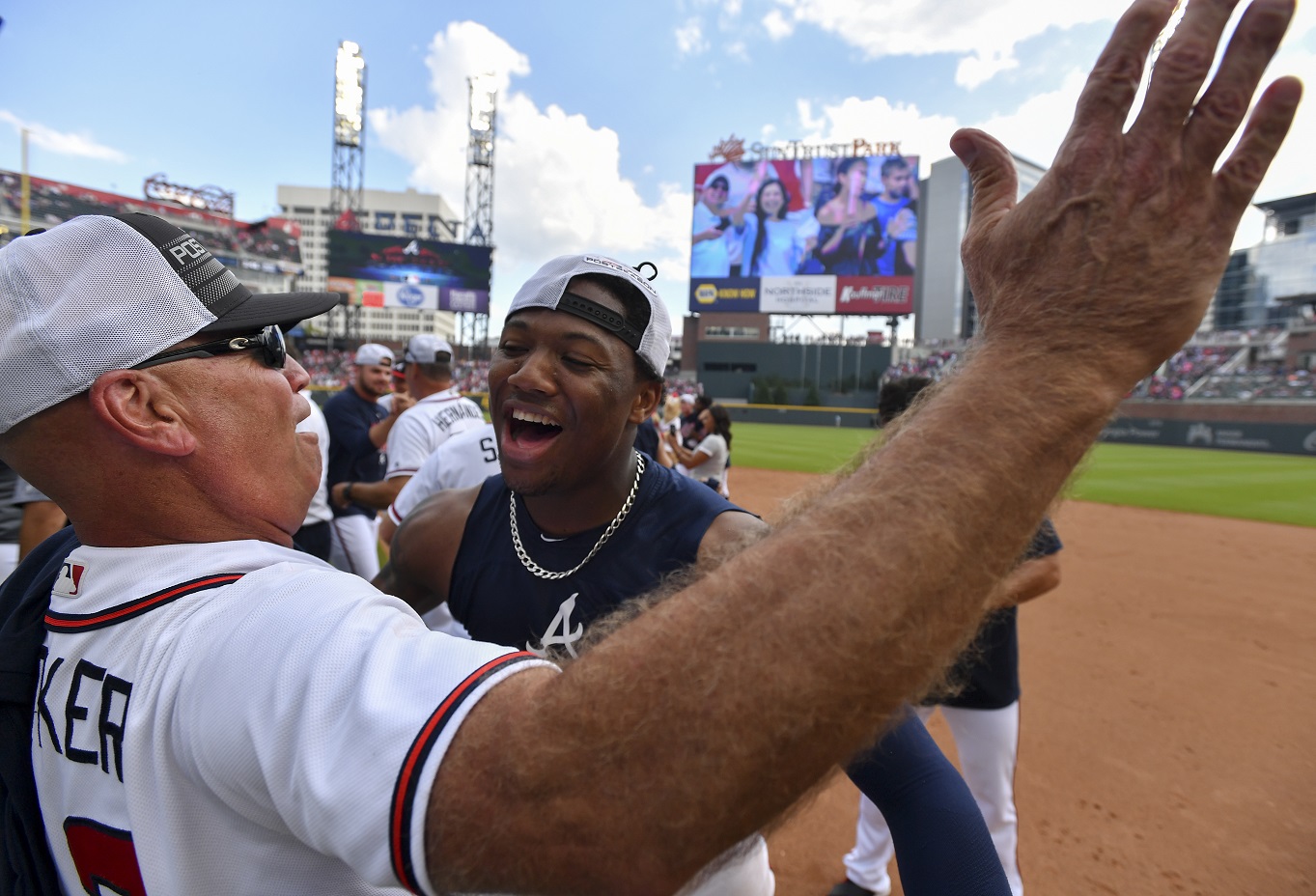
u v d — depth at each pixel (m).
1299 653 4.95
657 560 1.26
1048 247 0.54
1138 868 2.68
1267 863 2.71
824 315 37.75
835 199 37.03
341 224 41.59
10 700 0.81
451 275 38.25
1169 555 8.07
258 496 0.79
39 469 0.73
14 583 0.98
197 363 0.74
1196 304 0.52
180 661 0.65
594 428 1.17
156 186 49.09
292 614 0.63
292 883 0.66
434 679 0.56
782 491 12.73
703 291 39.09
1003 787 2.35
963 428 0.53
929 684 0.51
